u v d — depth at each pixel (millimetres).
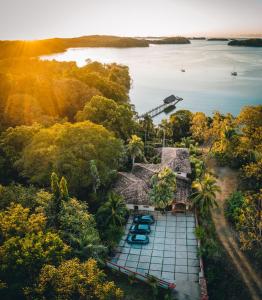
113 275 42531
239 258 45969
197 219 52781
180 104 151375
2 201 43656
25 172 56719
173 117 100188
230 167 71625
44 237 35875
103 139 60500
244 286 41875
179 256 45938
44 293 30953
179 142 90000
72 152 56500
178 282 41625
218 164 73625
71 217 42281
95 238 41594
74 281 30875
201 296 39219
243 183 64000
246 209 48812
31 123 77438
